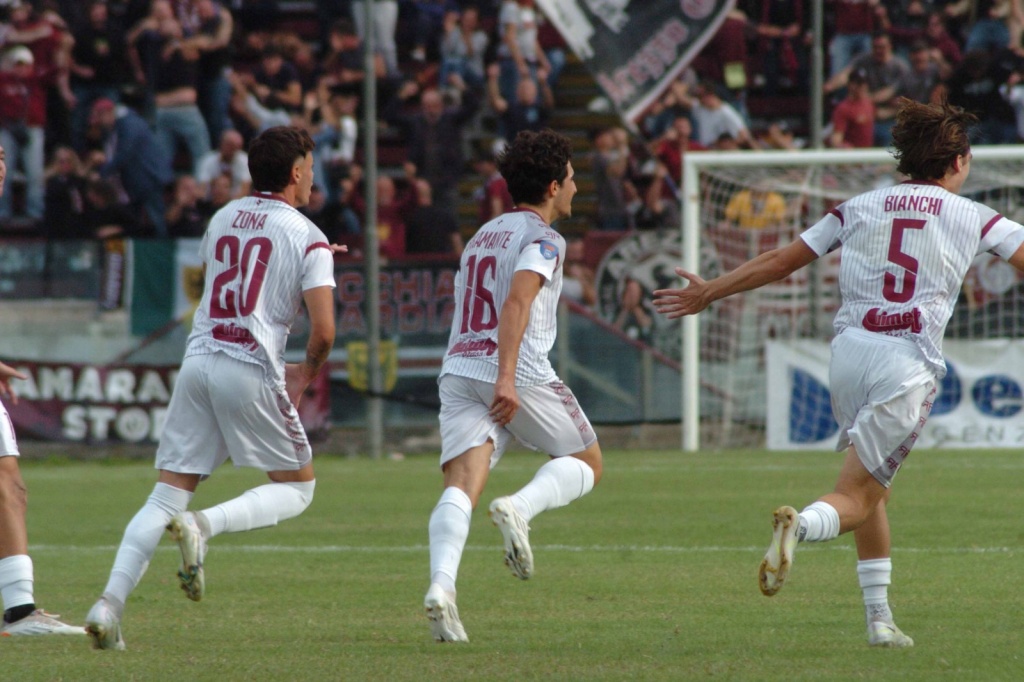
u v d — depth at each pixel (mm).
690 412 45125
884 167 48188
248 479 39031
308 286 14609
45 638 15391
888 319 13305
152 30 55062
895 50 53062
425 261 47531
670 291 14305
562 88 58875
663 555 22594
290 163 14930
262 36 58188
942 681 12031
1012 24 52156
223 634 15734
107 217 55438
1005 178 45000
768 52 53812
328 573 21297
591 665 13086
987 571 20078
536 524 26969
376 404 46750
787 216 49406
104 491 35938
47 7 55688
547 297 14570
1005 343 43219
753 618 16438
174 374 46094
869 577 14125
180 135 55375
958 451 42219
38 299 49625
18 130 55594
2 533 15836
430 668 12961
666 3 50312
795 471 36906
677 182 54062
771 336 48469
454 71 57281
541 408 14641
